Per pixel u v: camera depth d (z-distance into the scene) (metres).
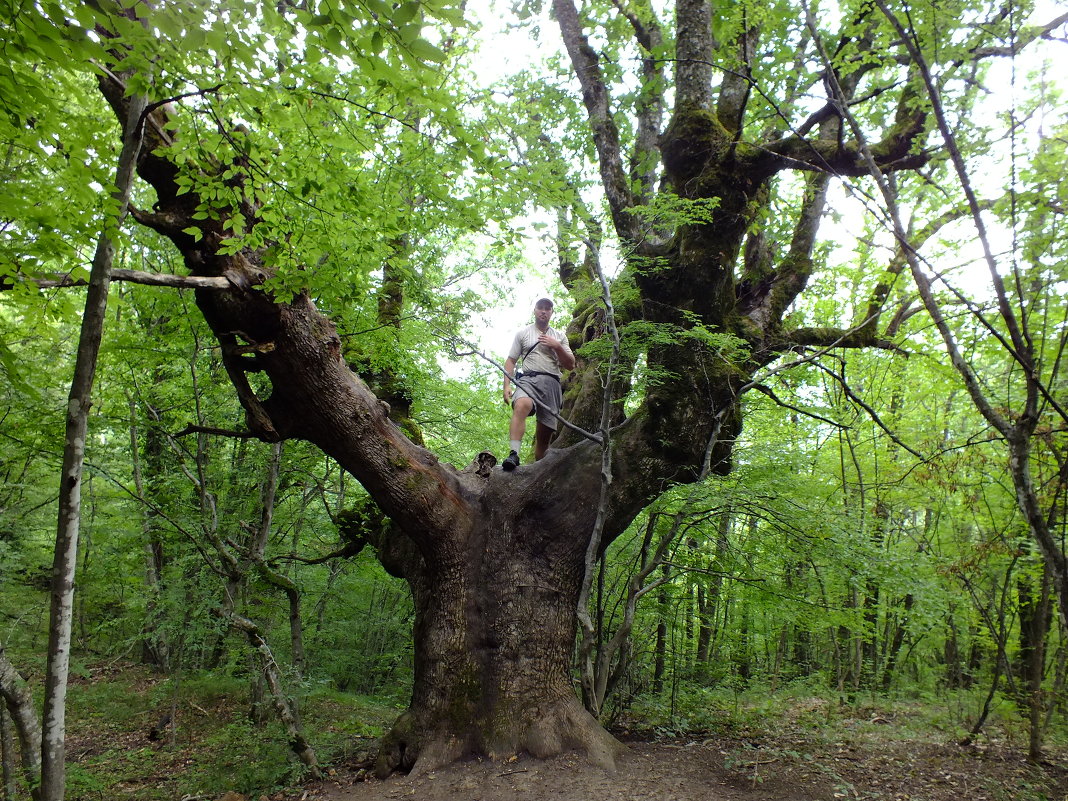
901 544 9.60
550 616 5.81
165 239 6.86
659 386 6.00
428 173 4.86
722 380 6.00
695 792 4.62
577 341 8.05
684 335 5.71
